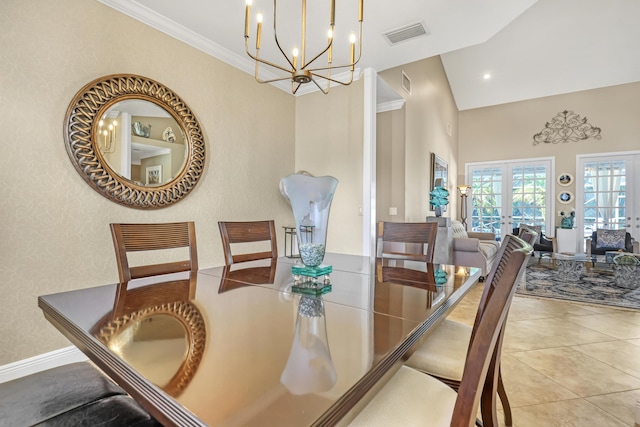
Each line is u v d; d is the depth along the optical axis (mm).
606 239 5820
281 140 3764
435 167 5781
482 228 7684
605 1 4414
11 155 1870
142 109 2469
